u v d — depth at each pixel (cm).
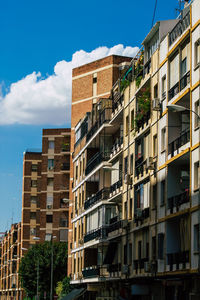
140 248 4553
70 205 7581
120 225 5034
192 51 3544
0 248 16075
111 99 5747
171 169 3928
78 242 6756
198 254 3334
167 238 3866
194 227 3425
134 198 4694
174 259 3744
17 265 12281
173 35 3953
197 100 3447
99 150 6153
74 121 7556
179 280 3631
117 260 5278
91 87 7312
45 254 9256
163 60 4116
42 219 10162
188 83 3619
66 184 10219
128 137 4966
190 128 3538
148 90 4472
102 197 5678
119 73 7025
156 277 3912
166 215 3909
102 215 5625
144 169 4453
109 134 5903
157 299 4012
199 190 3319
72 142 7612
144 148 4534
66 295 6694
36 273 9206
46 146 10400
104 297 5688
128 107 5006
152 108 4172
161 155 4069
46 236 10094
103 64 7150
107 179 5909
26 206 11431
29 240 11312
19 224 12275
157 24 4225
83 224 6569
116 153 5344
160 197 4047
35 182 11550
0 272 15588
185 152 3572
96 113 6116
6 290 13825
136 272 4556
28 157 11594
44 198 10225
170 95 3941
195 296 3431
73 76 7594
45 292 8806
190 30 3578
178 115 3950
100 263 6038
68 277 7388
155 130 4234
